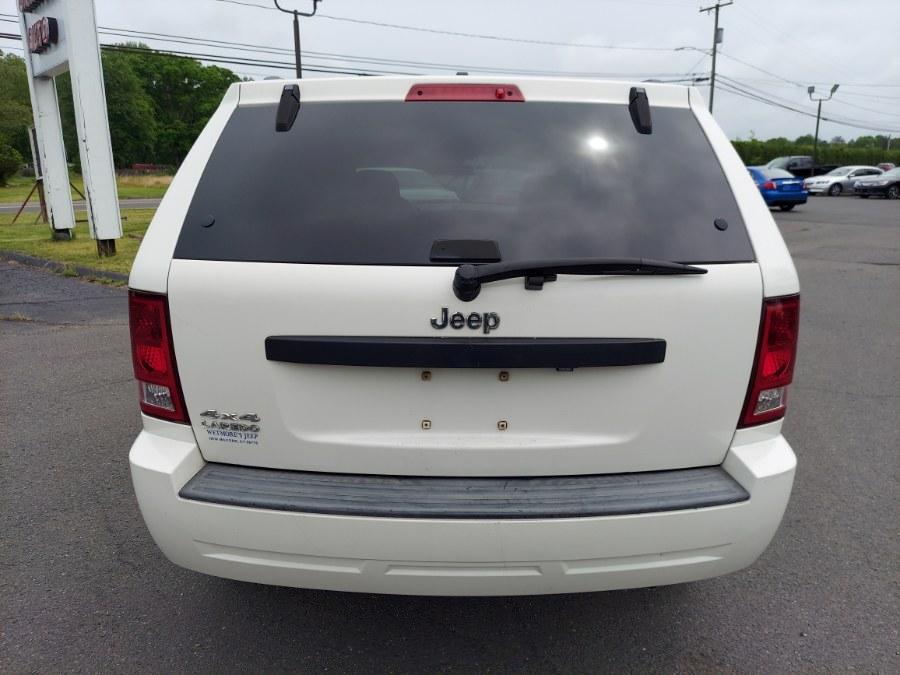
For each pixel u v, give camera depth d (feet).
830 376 19.13
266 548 6.97
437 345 6.82
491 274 6.67
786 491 7.31
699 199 7.55
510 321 6.88
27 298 28.71
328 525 6.81
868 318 26.09
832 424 15.71
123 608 9.34
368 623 9.13
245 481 7.22
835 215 72.95
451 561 6.85
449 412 7.17
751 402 7.35
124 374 18.76
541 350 6.82
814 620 9.21
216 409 7.28
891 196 104.63
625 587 7.16
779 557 10.61
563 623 9.18
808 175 126.52
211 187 7.54
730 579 10.09
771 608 9.45
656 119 8.11
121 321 24.88
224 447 7.39
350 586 7.09
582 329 6.93
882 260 40.68
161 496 7.13
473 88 8.21
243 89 8.20
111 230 37.96
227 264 7.07
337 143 7.82
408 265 6.97
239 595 9.66
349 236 7.16
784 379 7.46
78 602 9.44
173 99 327.26
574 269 6.79
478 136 7.93
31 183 181.78
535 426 7.22
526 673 8.25
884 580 10.03
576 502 6.91
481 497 6.98
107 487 12.53
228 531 6.99
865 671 8.30
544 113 8.12
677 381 7.16
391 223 7.24
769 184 75.77
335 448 7.22
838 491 12.62
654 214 7.42
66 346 21.52
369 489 7.09
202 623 9.07
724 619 9.24
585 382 7.13
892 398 17.38
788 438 14.97
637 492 7.10
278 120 7.89
